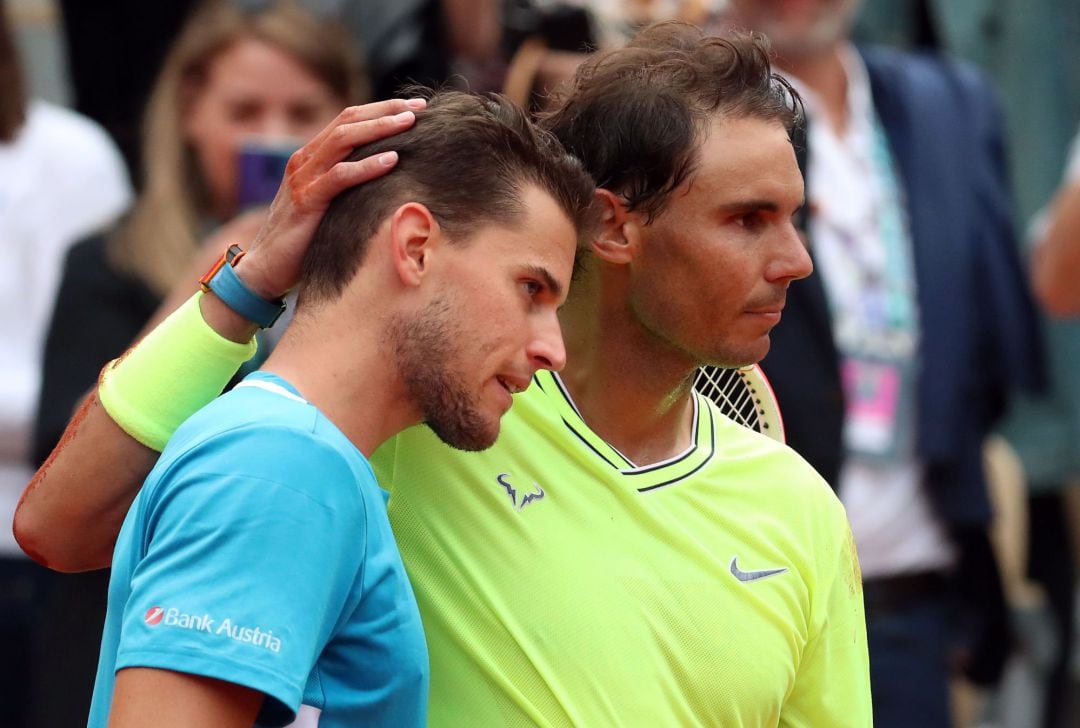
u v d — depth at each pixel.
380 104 6.89
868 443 13.78
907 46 19.95
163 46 17.91
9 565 14.07
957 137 14.70
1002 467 17.64
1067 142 20.33
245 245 10.61
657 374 7.61
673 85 7.27
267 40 12.91
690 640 7.45
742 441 7.98
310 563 6.18
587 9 14.11
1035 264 15.52
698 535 7.61
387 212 6.63
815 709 8.02
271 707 6.22
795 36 14.13
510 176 6.67
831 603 7.97
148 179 12.55
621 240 7.41
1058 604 18.70
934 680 13.95
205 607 6.01
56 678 11.38
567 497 7.52
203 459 6.31
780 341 12.37
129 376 7.29
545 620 7.37
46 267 15.41
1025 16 20.05
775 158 7.25
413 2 15.70
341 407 6.65
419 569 7.47
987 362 14.64
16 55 15.66
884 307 13.97
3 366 15.05
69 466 7.35
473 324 6.58
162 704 5.96
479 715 7.35
